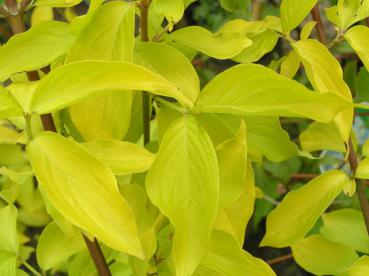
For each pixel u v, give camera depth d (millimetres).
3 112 239
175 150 253
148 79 226
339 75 304
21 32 284
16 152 549
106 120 281
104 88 227
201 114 293
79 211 230
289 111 237
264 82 237
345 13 339
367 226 366
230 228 322
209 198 245
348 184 338
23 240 581
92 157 237
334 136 385
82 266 374
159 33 335
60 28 275
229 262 291
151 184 252
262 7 668
